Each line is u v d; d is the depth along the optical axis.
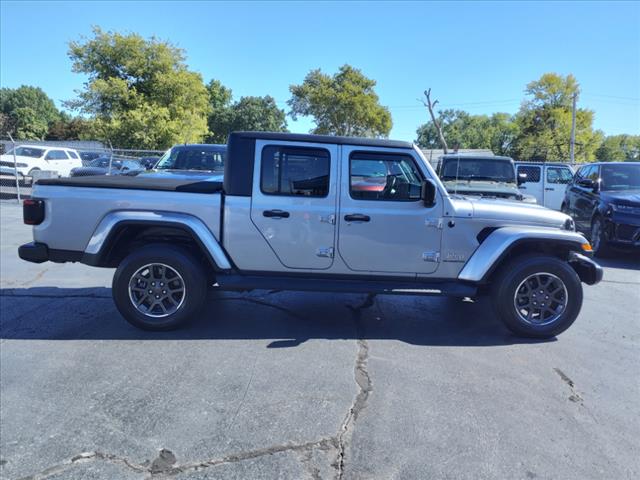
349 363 3.95
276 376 3.68
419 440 2.87
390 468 2.60
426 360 4.05
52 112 89.31
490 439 2.89
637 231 8.23
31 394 3.36
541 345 4.46
